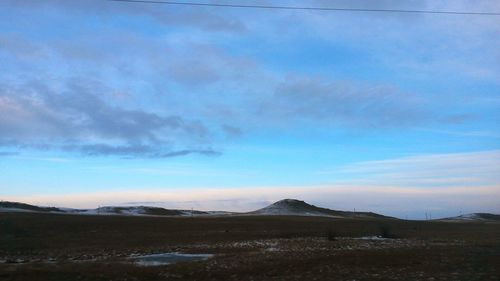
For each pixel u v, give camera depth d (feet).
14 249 190.29
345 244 186.70
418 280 84.64
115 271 99.91
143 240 234.99
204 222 374.84
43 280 86.79
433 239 218.18
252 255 141.79
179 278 93.97
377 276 90.94
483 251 135.44
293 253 144.25
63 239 238.07
